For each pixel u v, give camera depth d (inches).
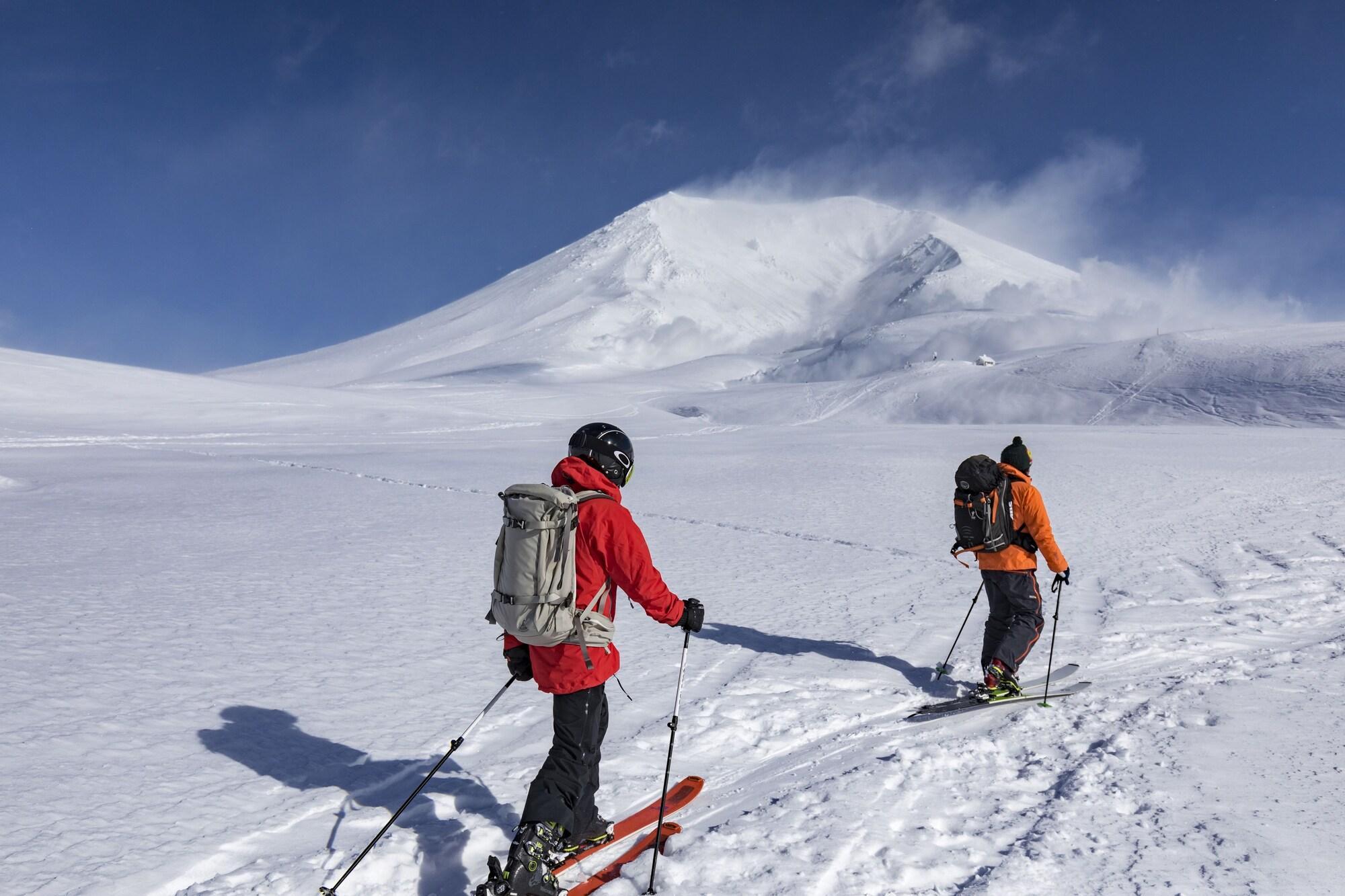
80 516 531.8
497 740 177.5
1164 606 298.2
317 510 568.4
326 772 156.6
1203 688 205.0
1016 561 208.7
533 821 118.3
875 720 195.3
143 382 2365.9
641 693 210.2
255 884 116.8
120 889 114.0
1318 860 124.1
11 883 113.2
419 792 148.2
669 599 123.7
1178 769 157.6
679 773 165.3
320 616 275.7
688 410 4306.1
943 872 124.6
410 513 558.6
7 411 1809.8
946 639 264.5
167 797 142.2
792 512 580.1
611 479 128.7
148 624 258.2
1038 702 204.2
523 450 1248.2
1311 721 179.9
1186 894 116.4
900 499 651.5
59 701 186.1
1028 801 148.9
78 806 136.8
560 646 122.3
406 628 264.1
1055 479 744.3
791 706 200.7
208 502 611.5
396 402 2519.7
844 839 133.0
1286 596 311.6
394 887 121.5
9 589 306.0
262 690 200.7
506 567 122.0
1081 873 122.6
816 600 319.9
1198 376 3565.5
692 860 127.3
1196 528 472.7
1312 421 2847.0
